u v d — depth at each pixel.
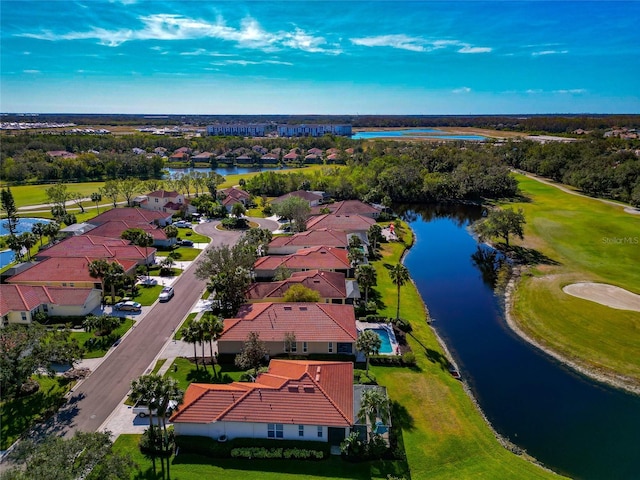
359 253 69.56
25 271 62.75
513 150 193.62
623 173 126.31
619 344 52.59
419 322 57.41
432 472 32.88
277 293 57.50
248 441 34.53
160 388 32.44
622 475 34.09
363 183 136.88
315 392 36.06
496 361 50.12
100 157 179.00
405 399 41.28
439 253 88.81
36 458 25.50
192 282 67.06
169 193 115.88
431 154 170.75
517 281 72.94
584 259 81.38
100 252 71.69
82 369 43.69
